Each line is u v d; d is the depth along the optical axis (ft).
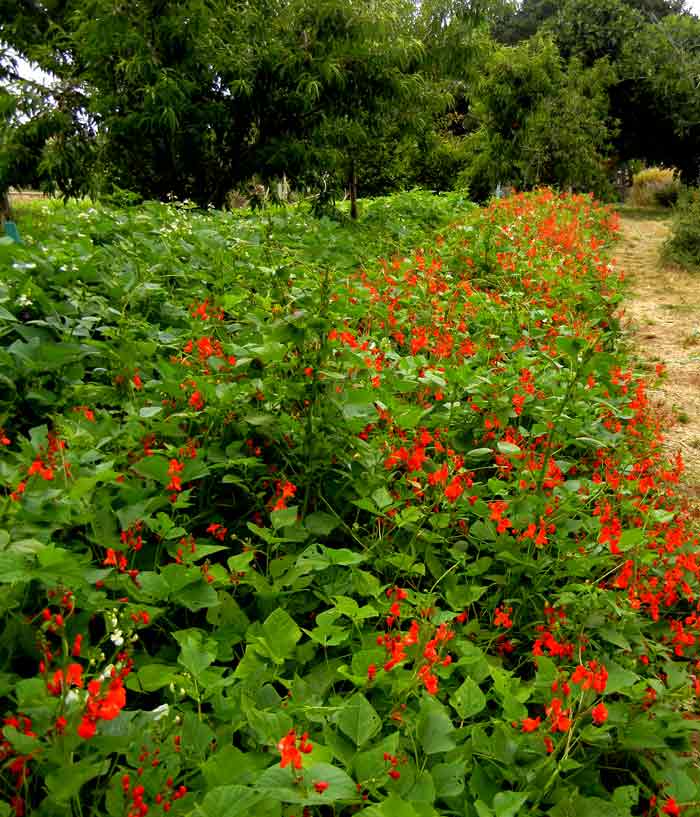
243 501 10.45
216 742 6.24
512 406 13.09
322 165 35.65
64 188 33.60
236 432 10.69
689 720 7.80
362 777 5.81
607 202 72.64
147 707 7.31
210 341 13.71
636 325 26.94
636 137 87.25
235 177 37.22
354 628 8.36
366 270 23.93
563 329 18.66
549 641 7.90
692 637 8.87
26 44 38.58
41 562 5.99
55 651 6.30
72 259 16.19
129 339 13.01
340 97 35.81
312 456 10.12
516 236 33.19
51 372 11.75
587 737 6.77
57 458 8.14
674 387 21.21
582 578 9.78
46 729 5.17
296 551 9.52
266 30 34.06
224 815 4.83
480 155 70.23
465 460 12.41
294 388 10.34
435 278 24.16
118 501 9.09
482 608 9.61
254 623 7.89
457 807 6.46
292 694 6.93
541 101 65.92
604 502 11.69
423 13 39.34
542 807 6.68
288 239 26.45
